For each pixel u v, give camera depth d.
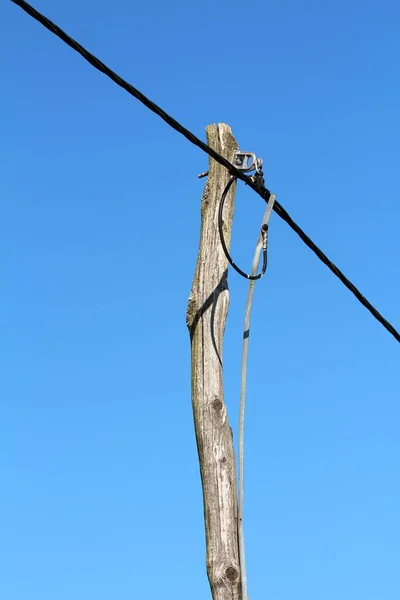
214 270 10.88
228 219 11.16
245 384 10.34
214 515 9.98
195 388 10.48
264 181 10.62
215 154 9.95
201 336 10.61
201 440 10.27
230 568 9.79
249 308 10.52
